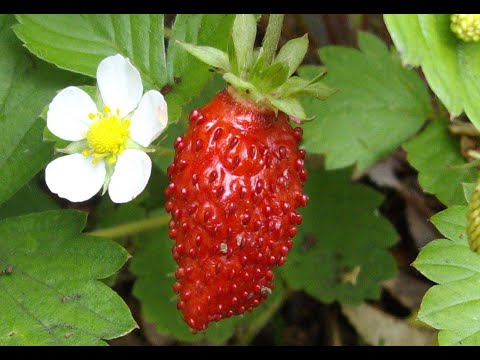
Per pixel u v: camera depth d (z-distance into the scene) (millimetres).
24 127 77
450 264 72
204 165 62
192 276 63
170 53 82
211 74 81
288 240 66
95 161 69
